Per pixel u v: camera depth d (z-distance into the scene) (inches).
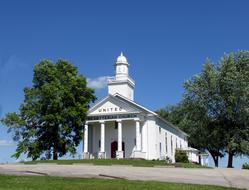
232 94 2421.3
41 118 2388.0
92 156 2506.2
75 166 1524.4
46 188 887.7
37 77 2437.3
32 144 2352.4
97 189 885.2
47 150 2431.1
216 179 1147.3
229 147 2428.6
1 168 1395.2
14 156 2342.5
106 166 1577.3
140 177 1144.2
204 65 2556.6
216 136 2546.8
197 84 2556.6
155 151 2486.5
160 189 895.1
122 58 2832.2
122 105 2490.2
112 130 2578.7
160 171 1321.4
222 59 2518.5
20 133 2385.6
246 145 2410.2
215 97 2490.2
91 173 1230.3
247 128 2477.9
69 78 2449.6
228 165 2534.5
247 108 2369.6
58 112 2353.6
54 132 2411.4
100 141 2559.1
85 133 2514.8
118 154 2389.3
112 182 993.5
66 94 2374.5
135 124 2529.5
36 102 2380.7
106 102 2524.6
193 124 2610.7
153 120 2519.7
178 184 981.8
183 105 2628.0
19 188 878.4
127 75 2832.2
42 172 1242.0
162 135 2709.2
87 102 2492.6
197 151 3240.7
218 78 2463.1
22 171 1270.9
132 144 2517.2
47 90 2330.2
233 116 2458.2
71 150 2386.8
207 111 2527.1
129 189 888.9
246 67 2514.8
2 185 932.6
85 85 2502.5
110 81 2819.9
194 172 1316.4
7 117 2369.6
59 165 1606.8
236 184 1061.8
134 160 2031.3
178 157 2598.4
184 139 3373.5
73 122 2422.5
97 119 2513.5
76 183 967.6
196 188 927.0
